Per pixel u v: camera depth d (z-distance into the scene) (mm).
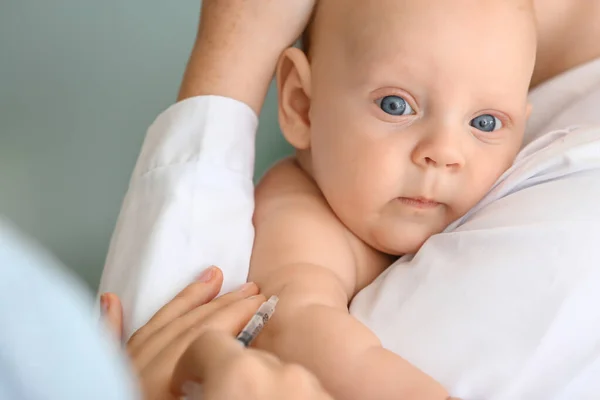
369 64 767
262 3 839
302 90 871
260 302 685
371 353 620
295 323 662
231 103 835
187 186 775
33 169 1297
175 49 1306
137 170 822
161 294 711
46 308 270
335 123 799
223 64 846
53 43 1260
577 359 606
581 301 618
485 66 754
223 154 811
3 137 1273
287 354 647
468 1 758
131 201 802
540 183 750
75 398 267
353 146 782
